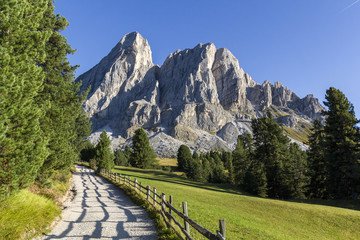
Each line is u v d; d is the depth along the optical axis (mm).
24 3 10188
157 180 41531
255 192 45625
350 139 32188
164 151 176125
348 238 16141
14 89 7781
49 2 18125
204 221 12492
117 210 13141
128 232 8781
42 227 8625
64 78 19766
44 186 15258
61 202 14766
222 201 24156
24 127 8641
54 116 15086
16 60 8672
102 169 41875
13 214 7852
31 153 9008
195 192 28797
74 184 26828
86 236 8266
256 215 19703
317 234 16266
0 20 8180
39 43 10555
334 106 34938
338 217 19859
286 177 43344
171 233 8188
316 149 41375
